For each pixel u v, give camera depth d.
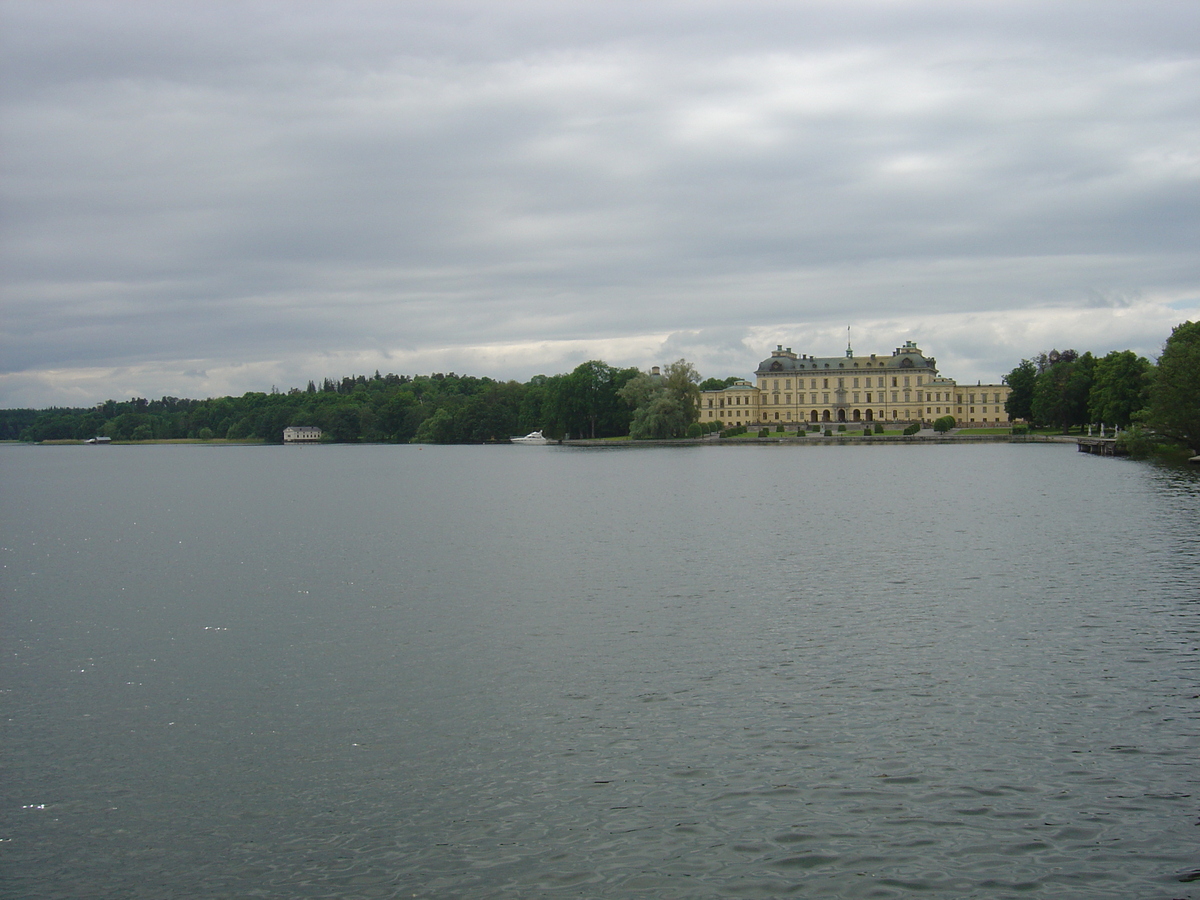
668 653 34.62
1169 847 20.88
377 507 95.44
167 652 36.88
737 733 26.98
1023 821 22.00
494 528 73.06
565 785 24.14
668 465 164.00
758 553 56.72
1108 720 27.42
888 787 23.66
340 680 32.62
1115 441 152.00
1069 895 19.39
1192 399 118.31
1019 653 33.75
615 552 58.41
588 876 20.30
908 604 41.72
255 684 32.56
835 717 28.02
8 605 46.28
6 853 21.91
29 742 27.97
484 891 19.91
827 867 20.42
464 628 38.97
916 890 19.61
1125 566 49.41
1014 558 52.78
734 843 21.34
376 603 44.41
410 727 28.12
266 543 68.06
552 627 38.78
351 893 19.98
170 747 27.36
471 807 23.22
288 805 23.67
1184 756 25.00
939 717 27.86
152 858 21.56
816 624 38.44
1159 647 34.19
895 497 92.25
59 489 140.00
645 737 26.88
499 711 29.14
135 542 71.44
